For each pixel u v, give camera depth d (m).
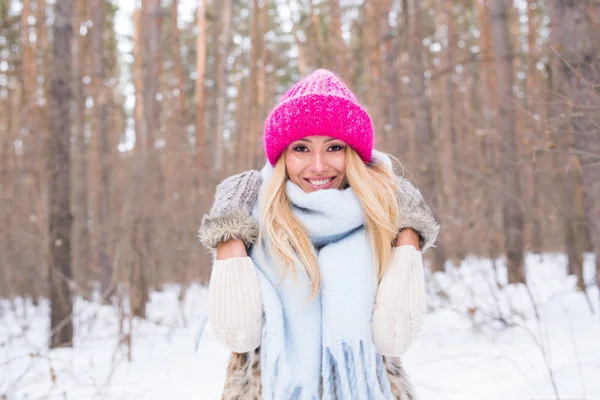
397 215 1.28
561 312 5.38
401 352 1.24
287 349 1.21
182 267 8.14
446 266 9.20
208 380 4.29
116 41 15.16
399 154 8.22
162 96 13.81
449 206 8.46
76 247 10.12
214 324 1.21
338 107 1.28
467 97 13.12
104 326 6.39
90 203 12.10
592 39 4.31
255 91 15.36
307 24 15.17
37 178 8.43
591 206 4.78
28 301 8.41
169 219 8.69
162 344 5.57
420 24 9.12
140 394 3.89
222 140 15.86
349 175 1.30
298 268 1.23
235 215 1.26
